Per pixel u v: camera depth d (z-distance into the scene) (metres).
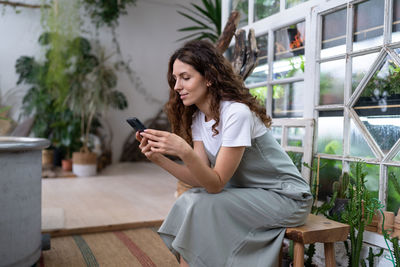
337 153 1.93
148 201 3.41
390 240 1.46
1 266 1.55
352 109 1.85
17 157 1.60
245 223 1.32
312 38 2.09
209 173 1.25
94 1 6.21
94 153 5.15
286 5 2.37
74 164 5.04
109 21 6.31
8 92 5.62
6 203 1.56
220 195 1.32
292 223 1.35
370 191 1.75
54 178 4.79
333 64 1.98
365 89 1.79
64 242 2.28
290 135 2.29
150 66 6.77
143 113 6.74
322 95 2.05
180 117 1.54
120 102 6.35
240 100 1.34
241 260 1.27
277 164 1.40
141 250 2.15
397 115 1.64
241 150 1.29
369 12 1.79
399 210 1.58
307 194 1.38
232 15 2.57
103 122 6.36
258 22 2.63
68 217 2.75
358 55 1.83
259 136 1.38
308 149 2.03
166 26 6.88
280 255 1.38
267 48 2.57
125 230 2.57
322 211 1.78
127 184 4.40
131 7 6.58
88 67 5.91
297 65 2.28
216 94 1.35
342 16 1.94
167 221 1.39
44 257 2.00
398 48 1.64
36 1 5.78
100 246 2.21
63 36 5.69
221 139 1.41
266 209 1.33
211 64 1.33
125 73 6.56
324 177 2.00
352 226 1.57
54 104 5.52
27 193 1.67
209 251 1.26
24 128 5.36
